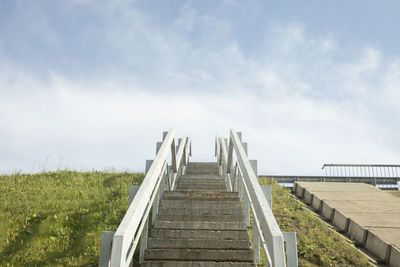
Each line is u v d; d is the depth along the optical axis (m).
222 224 5.18
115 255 2.63
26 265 5.58
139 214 3.28
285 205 8.82
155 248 4.76
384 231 6.77
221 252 4.55
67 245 6.12
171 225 5.21
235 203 5.94
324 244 6.42
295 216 7.98
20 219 7.07
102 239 3.32
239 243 4.73
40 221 7.02
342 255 6.11
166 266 4.39
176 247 4.76
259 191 3.88
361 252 6.40
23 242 6.25
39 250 5.98
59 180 10.21
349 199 9.22
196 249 4.68
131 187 5.07
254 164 6.24
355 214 7.91
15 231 6.61
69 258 5.72
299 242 6.50
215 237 4.95
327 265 5.77
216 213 5.63
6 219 7.15
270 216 3.22
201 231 4.97
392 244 6.11
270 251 2.93
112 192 8.98
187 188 8.51
